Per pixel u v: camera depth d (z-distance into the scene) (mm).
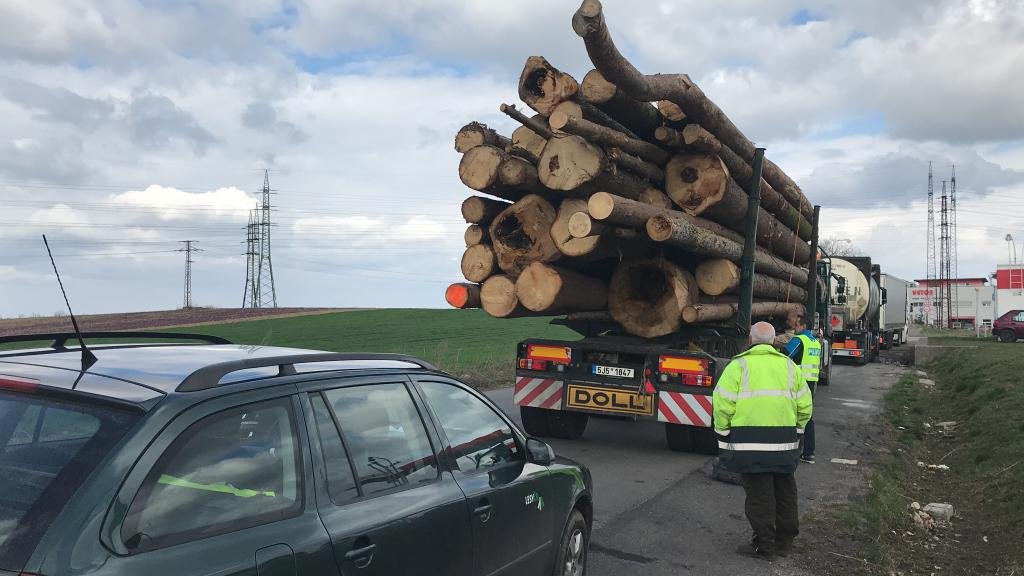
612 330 10703
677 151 9430
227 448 2668
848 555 6094
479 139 8719
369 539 3012
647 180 9352
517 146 8758
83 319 46312
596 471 8781
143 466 2389
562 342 10336
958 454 10875
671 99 8094
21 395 2660
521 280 8898
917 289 94250
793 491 6082
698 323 10016
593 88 8156
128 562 2242
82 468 2342
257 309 58625
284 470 2848
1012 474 8398
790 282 13109
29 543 2178
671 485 8180
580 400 10109
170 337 3967
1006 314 42406
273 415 2898
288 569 2654
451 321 45219
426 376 3852
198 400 2625
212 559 2438
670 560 5812
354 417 3264
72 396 2568
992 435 10711
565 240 8445
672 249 9781
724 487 8172
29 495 2324
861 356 26609
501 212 8984
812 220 14039
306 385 3104
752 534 6539
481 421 4109
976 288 65438
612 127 8781
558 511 4500
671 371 9648
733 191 9438
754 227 10180
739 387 6020
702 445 9773
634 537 6316
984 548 6570
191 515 2479
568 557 4691
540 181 8508
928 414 15602
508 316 9219
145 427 2443
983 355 24734
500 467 4070
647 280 10023
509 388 16016
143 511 2350
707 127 8977
